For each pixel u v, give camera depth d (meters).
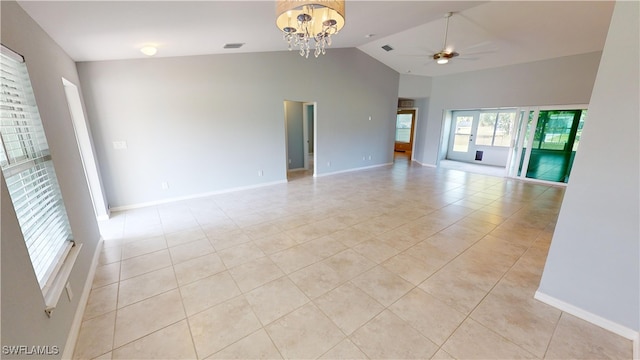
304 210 4.14
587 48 4.94
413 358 1.57
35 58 2.02
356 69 6.70
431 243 3.02
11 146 1.55
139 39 3.04
